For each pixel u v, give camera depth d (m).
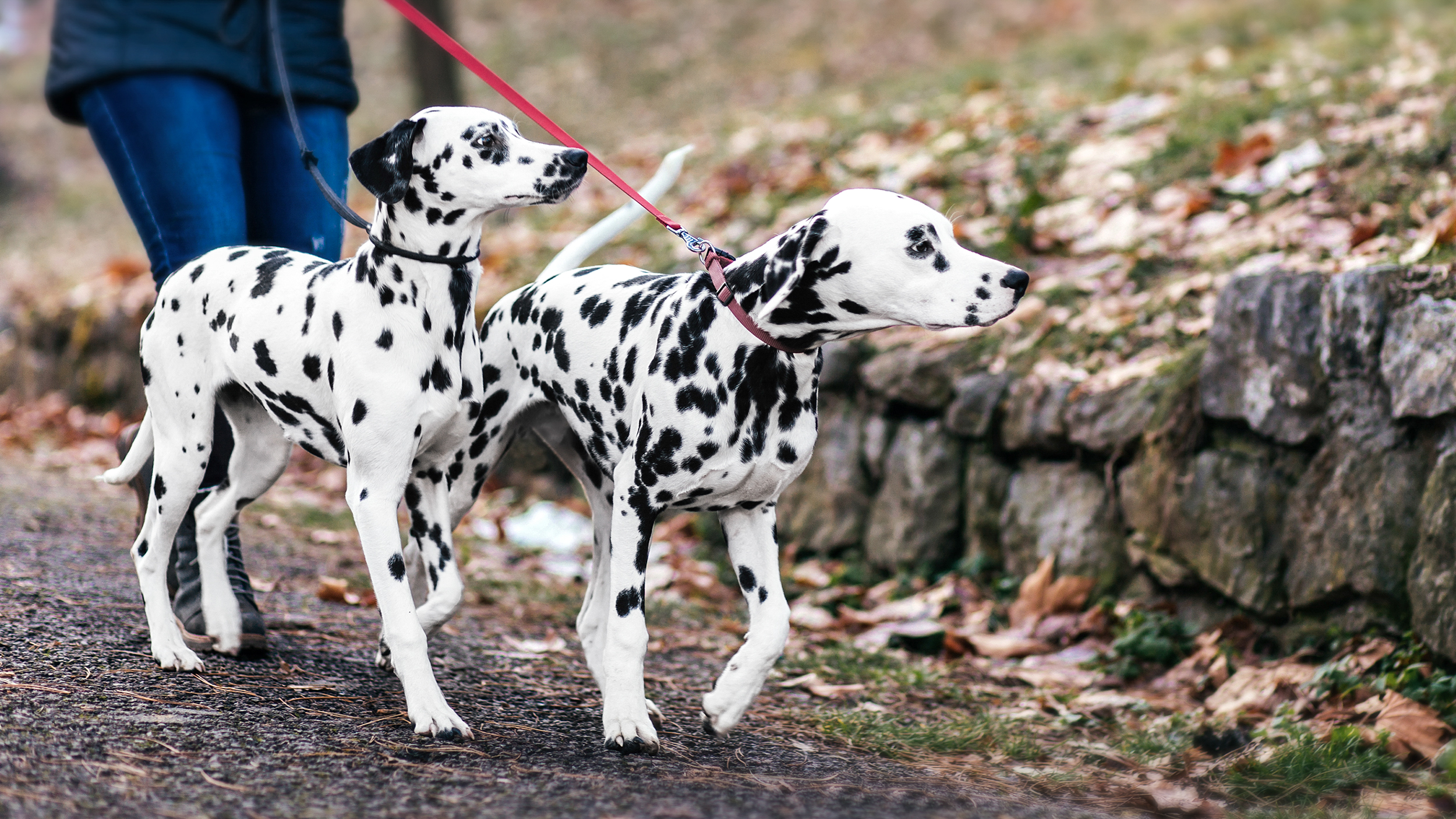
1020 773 3.34
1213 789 3.22
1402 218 5.45
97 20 4.01
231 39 4.06
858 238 3.01
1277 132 6.95
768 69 15.94
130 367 9.47
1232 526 4.71
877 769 3.28
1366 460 4.35
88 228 15.75
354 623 4.48
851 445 6.08
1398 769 3.30
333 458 3.41
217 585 3.74
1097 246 6.40
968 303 2.97
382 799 2.65
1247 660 4.54
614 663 3.21
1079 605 5.08
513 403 3.76
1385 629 4.21
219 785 2.66
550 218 9.20
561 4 19.22
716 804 2.74
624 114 15.03
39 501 6.15
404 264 3.19
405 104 17.06
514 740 3.21
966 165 7.81
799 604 5.56
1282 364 4.62
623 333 3.41
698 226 7.99
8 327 11.00
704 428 3.14
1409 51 7.81
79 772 2.64
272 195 4.27
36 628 3.70
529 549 6.43
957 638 4.86
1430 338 4.20
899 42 16.27
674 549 6.34
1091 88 9.34
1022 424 5.50
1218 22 12.12
